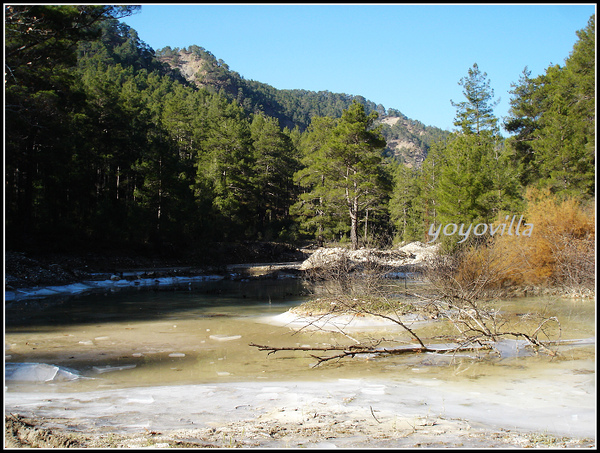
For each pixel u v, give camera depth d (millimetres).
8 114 24000
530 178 44438
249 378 8242
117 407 6203
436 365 9156
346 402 6457
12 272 25375
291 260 55719
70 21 19984
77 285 27078
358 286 16734
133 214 42844
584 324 13758
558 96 39781
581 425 5320
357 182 50750
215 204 53938
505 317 14500
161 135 65625
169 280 32562
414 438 4762
